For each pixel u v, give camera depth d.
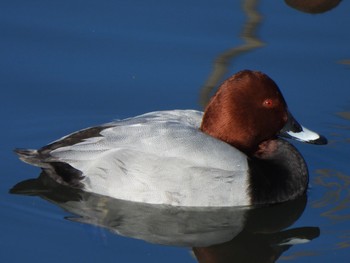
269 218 11.50
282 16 15.88
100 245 10.51
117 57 14.66
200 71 14.45
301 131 12.00
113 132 11.34
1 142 12.70
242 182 11.20
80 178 11.27
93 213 11.23
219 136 11.65
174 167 10.99
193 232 11.16
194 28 15.44
